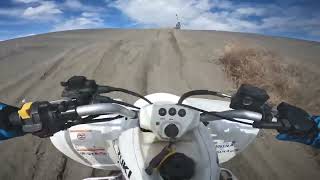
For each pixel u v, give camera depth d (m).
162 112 0.51
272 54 2.75
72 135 0.88
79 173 1.17
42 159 1.25
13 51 3.43
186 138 0.52
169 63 2.66
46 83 2.16
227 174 0.72
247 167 1.23
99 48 3.34
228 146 0.88
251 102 0.54
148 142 0.53
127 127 0.61
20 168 1.19
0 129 0.50
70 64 2.65
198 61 2.71
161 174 0.47
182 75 2.31
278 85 2.01
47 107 0.52
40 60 2.88
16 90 2.03
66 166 1.21
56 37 4.87
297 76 2.29
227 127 0.87
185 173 0.45
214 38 4.36
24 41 4.34
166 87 2.07
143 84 2.12
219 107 0.99
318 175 1.20
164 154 0.48
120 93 1.88
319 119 0.52
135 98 1.82
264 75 2.17
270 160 1.29
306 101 1.85
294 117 0.52
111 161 0.90
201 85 2.11
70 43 3.97
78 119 0.57
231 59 2.44
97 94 0.61
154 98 0.84
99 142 0.86
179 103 0.60
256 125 0.54
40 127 0.51
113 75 2.31
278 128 0.53
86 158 0.91
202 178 0.49
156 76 2.29
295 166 1.26
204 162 0.50
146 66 2.55
